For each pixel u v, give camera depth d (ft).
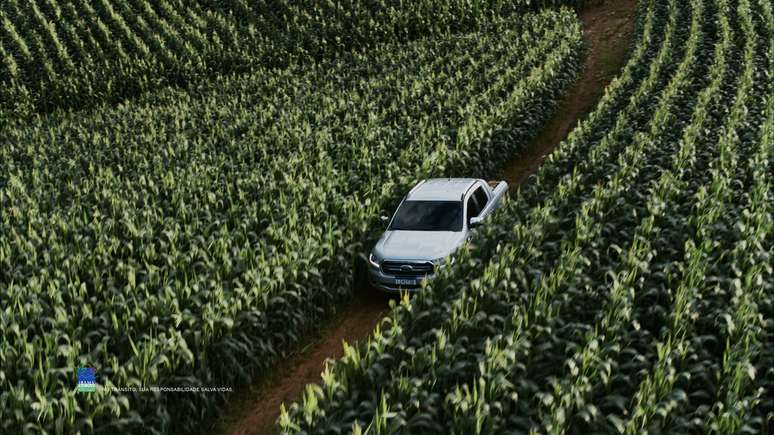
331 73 99.71
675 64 87.10
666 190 45.55
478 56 100.17
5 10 138.31
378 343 28.22
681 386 27.27
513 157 74.13
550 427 22.68
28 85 107.04
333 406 25.53
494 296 32.48
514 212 44.39
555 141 78.48
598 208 43.01
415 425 24.03
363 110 78.95
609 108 73.00
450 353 27.48
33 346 29.01
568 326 29.71
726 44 91.40
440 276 34.47
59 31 129.49
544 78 83.97
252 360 34.35
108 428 27.04
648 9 116.78
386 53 110.01
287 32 124.26
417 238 42.75
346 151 63.93
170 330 29.99
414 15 124.47
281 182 54.29
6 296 35.55
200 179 56.70
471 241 40.52
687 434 24.08
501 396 25.34
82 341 31.50
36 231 46.19
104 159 68.28
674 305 30.83
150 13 135.74
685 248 35.94
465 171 62.39
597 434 24.48
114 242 41.32
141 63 110.63
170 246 43.55
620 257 36.04
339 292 41.81
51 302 34.68
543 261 37.14
